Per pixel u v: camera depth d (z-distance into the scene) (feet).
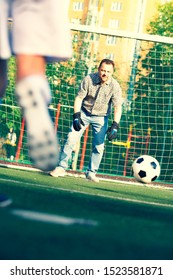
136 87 63.41
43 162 10.11
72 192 20.85
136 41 51.85
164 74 67.36
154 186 42.14
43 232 9.50
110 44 58.03
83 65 51.03
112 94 32.73
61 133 54.85
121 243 9.50
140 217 13.98
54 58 11.07
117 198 21.31
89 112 33.17
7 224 9.82
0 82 13.03
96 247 8.87
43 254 7.94
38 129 9.91
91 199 18.16
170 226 12.87
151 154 66.44
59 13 10.39
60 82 52.37
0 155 60.18
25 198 14.60
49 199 15.31
